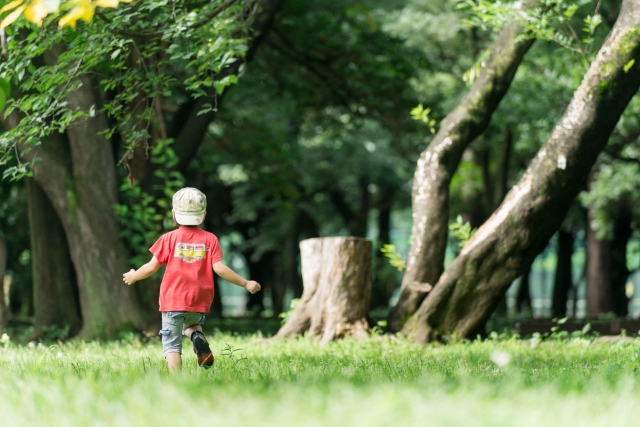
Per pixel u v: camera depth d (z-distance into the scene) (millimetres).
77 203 13984
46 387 4945
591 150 11219
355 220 36938
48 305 15086
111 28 8773
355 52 19906
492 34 24984
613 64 10875
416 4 26484
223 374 6254
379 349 10102
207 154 25750
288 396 4227
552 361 8312
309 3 19531
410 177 34375
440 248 12516
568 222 32969
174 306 6234
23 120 8914
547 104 22359
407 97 20984
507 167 26016
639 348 8703
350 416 3674
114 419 3848
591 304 31234
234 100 22625
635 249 41906
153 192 15617
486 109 12766
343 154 32531
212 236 6477
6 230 22734
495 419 3654
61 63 8922
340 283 11891
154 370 6277
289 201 27016
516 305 37125
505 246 11625
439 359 8383
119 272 14086
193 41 10555
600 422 3756
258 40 15906
